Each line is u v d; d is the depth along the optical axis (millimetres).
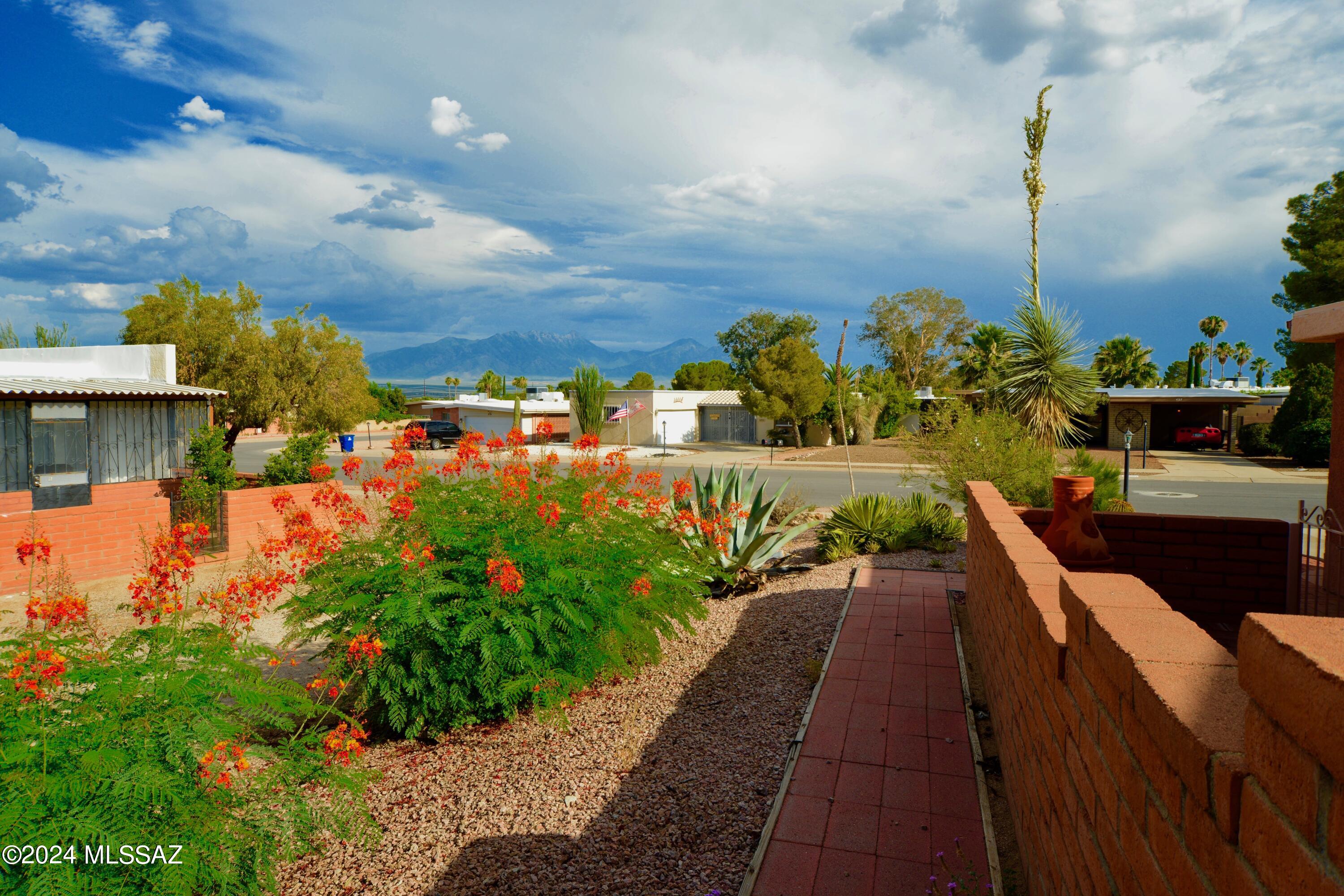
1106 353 50594
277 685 3619
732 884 3314
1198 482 20641
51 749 2734
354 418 18953
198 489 11797
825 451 30828
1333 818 775
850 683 5434
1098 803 1835
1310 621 973
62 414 11953
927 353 59031
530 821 3984
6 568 9305
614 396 39000
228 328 17734
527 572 5109
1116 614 1851
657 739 4867
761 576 8516
